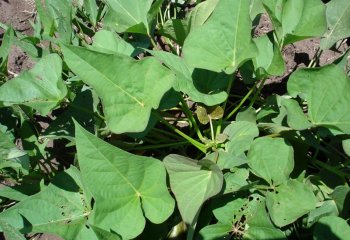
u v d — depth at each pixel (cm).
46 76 42
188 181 40
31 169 47
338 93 39
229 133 43
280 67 40
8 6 63
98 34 47
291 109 40
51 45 53
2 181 50
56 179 41
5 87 41
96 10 55
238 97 54
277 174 41
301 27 41
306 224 42
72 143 43
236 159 39
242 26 39
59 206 41
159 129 50
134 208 39
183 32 50
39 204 40
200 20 50
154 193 39
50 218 40
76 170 41
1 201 49
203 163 38
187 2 60
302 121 39
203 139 45
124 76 38
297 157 45
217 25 40
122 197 39
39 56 51
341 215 41
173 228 43
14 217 39
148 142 51
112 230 38
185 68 43
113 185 38
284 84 55
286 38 42
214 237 39
